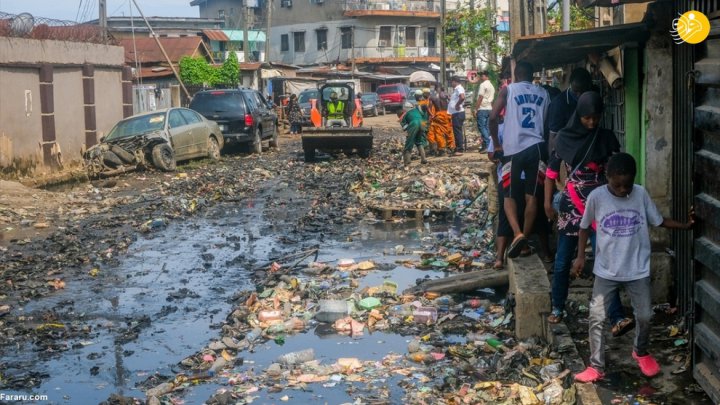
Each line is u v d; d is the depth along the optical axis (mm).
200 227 12836
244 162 22922
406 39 73375
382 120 47625
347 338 7016
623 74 7105
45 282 9227
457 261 9516
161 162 19938
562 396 5270
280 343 6926
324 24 73500
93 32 23438
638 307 5238
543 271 7129
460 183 15297
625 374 5402
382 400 5566
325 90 25000
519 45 7195
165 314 7891
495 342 6461
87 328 7395
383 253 10391
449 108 21375
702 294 4910
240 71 53875
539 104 7789
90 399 5777
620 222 5195
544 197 7105
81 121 22594
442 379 5926
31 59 19594
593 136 6051
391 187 15562
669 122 6746
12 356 6734
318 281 8805
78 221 13547
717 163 4668
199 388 5926
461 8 31156
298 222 12805
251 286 8938
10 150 18734
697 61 5109
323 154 24750
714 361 4734
